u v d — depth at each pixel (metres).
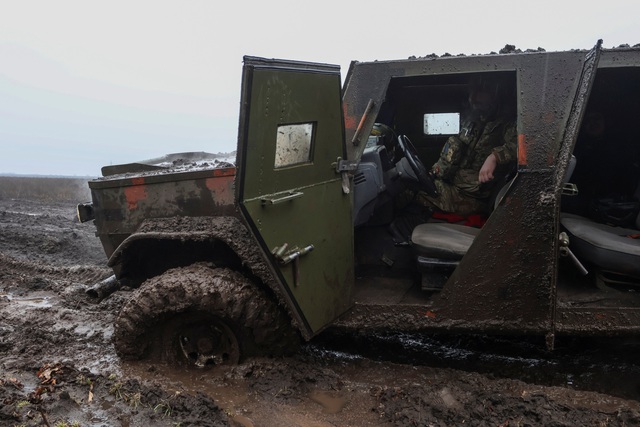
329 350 3.55
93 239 7.50
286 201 2.90
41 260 6.39
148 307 3.13
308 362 3.29
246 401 2.91
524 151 2.94
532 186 2.93
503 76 3.59
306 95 2.93
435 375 3.19
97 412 2.71
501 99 3.75
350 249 3.36
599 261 3.12
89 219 3.77
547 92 2.97
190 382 3.09
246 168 2.65
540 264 2.94
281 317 3.17
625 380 3.14
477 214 3.89
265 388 3.01
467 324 3.09
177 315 3.15
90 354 3.47
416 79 4.18
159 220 3.38
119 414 2.68
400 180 3.71
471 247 3.05
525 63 3.04
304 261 3.01
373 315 3.27
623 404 2.84
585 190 4.16
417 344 3.65
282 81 2.75
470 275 3.06
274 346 3.19
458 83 4.30
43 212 9.87
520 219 2.95
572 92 2.93
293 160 2.96
